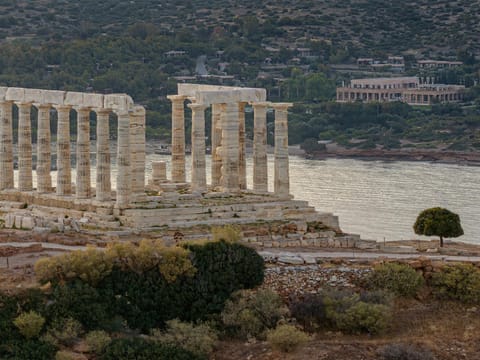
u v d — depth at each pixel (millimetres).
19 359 199625
